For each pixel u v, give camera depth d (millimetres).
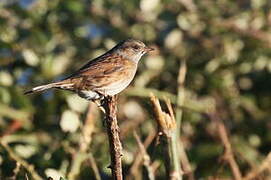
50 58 14898
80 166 12555
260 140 15273
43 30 15812
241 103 15625
